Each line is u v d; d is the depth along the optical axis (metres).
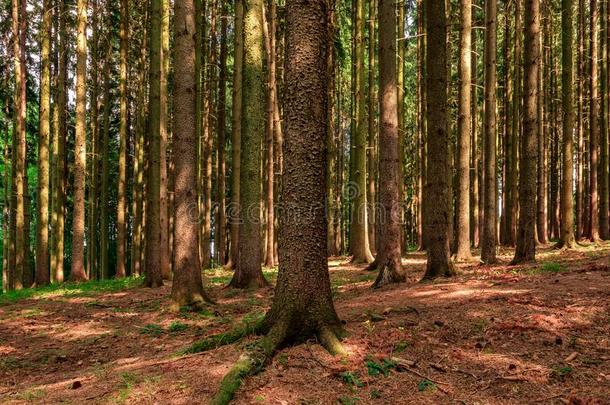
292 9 5.24
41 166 16.95
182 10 9.34
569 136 14.94
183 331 7.81
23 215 18.50
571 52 14.70
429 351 4.96
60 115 19.56
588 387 4.13
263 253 21.06
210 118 22.14
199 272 9.59
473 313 6.00
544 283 7.53
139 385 4.48
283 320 5.15
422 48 21.11
